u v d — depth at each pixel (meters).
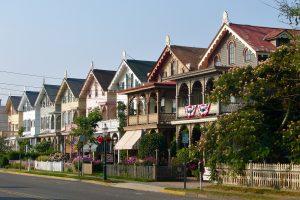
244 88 29.44
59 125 80.25
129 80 61.44
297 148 25.97
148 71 60.47
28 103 93.25
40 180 41.47
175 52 51.94
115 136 60.75
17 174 53.38
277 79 29.09
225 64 44.50
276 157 29.30
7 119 106.56
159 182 38.56
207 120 42.09
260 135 28.45
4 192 27.53
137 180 40.59
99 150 62.53
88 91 70.88
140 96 54.12
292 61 27.47
